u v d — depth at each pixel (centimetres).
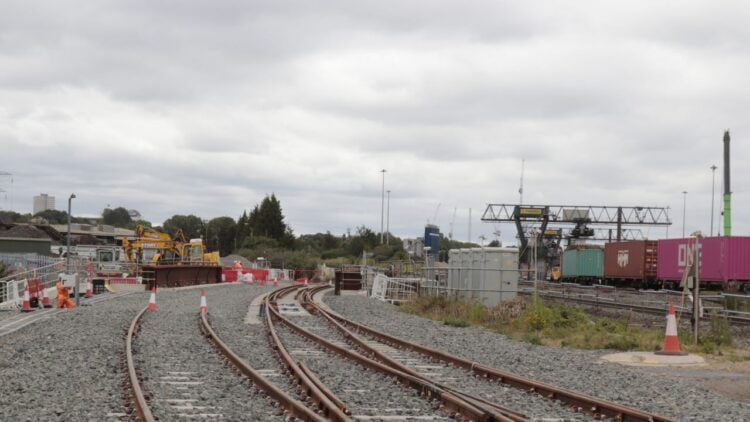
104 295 4306
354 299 4425
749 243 4934
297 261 11031
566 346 2159
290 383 1318
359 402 1142
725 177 5581
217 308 3325
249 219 15338
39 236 9812
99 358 1617
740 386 1475
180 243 6931
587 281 7750
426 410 1091
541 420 1048
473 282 3559
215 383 1310
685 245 5431
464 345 2077
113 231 16938
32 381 1321
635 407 1193
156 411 1043
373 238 12825
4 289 3700
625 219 8275
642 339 2228
